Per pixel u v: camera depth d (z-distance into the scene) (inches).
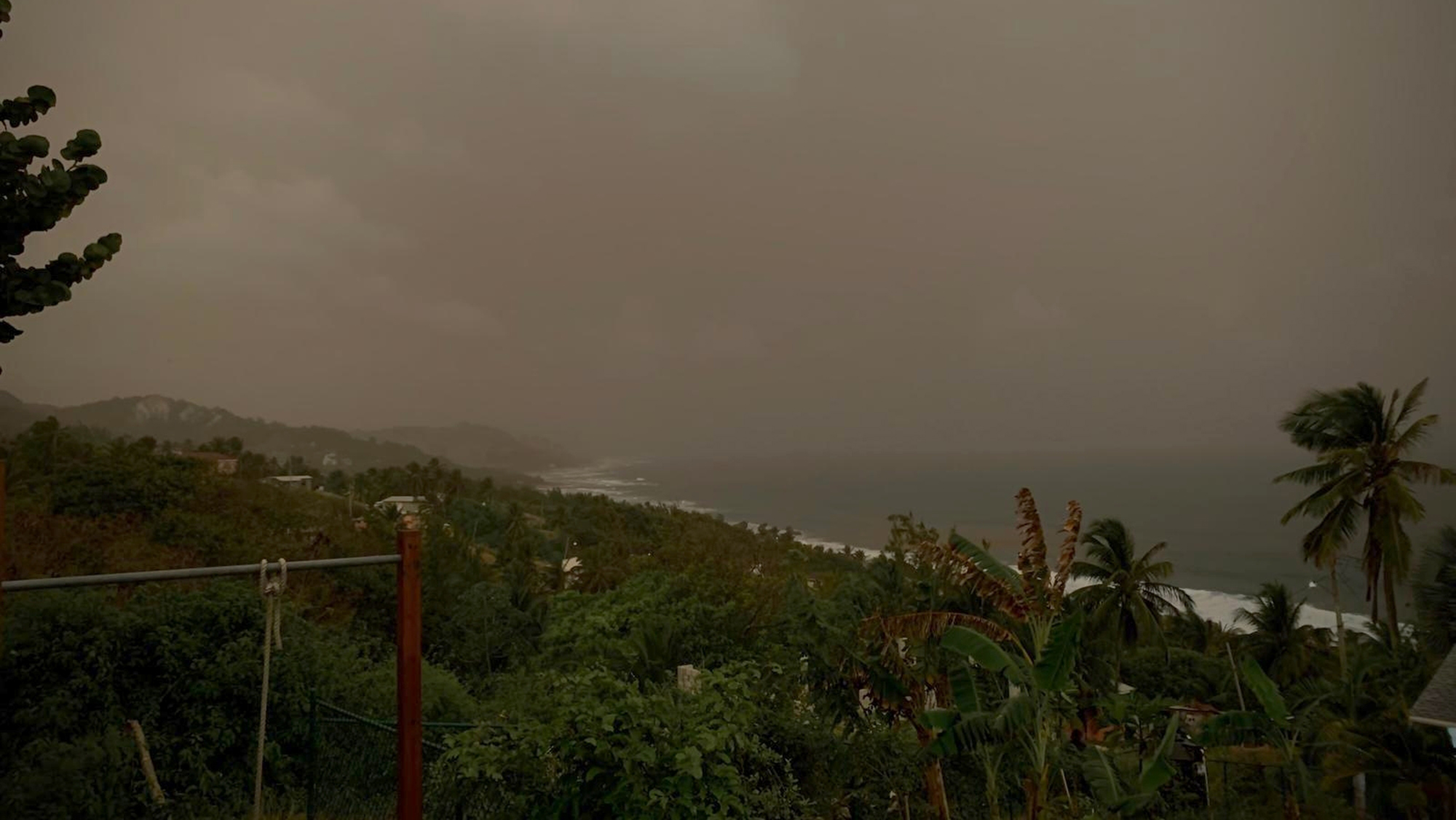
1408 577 866.8
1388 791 469.7
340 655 446.0
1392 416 1012.5
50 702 299.4
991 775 362.6
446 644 1039.0
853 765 339.9
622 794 208.2
